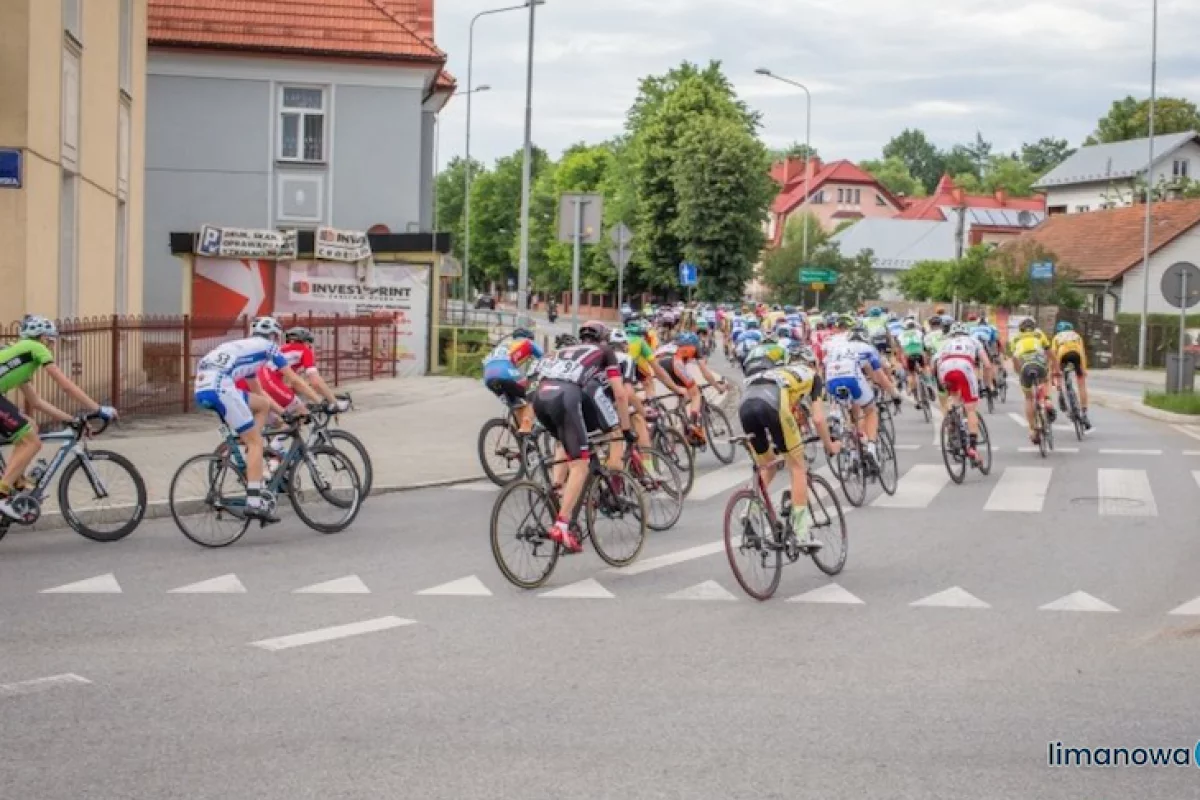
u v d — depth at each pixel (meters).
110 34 22.70
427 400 24.44
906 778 5.78
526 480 9.95
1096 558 11.17
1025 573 10.55
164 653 7.87
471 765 5.89
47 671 7.44
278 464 11.88
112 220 23.11
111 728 6.39
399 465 16.23
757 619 8.94
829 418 14.10
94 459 11.66
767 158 72.06
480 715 6.65
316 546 11.51
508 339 15.35
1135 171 89.25
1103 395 31.75
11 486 11.22
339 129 35.81
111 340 19.47
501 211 122.50
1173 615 9.11
